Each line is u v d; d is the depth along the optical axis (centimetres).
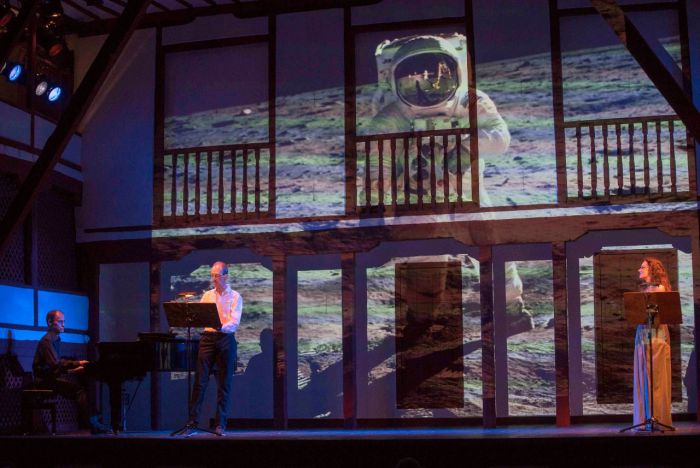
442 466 898
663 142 1305
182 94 1457
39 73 1414
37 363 1175
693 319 1308
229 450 942
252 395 1422
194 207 1429
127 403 1379
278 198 1398
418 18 1386
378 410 1384
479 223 1326
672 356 1312
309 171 1394
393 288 1399
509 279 1370
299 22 1423
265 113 1426
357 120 1396
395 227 1348
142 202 1448
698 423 1233
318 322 1413
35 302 1323
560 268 1301
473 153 1344
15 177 1327
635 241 1343
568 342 1311
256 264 1444
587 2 1339
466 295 1376
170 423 1438
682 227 1280
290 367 1414
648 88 1322
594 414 1332
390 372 1387
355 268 1386
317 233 1372
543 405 1339
